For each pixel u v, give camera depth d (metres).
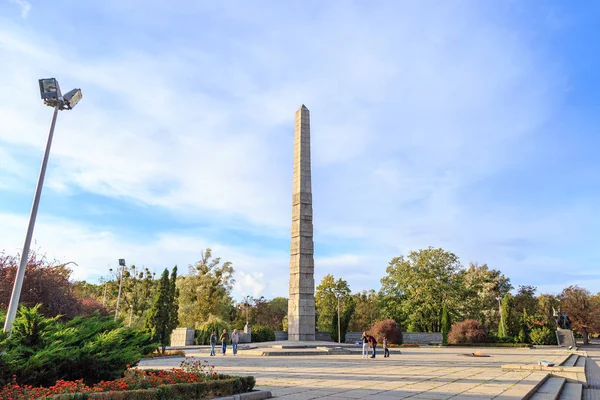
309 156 36.94
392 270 57.59
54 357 9.12
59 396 6.88
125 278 49.22
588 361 26.03
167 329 27.20
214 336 27.08
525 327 48.22
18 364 8.52
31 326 9.52
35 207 12.02
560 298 64.38
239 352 28.39
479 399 9.73
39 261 19.02
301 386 12.01
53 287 18.92
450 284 54.47
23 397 7.00
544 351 35.66
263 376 14.62
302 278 34.38
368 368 17.81
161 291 27.52
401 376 14.66
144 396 7.89
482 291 63.50
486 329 46.78
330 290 63.38
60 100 13.02
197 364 11.20
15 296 10.94
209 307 52.66
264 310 77.12
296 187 36.47
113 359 10.16
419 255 55.38
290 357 25.25
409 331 54.31
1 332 8.45
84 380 9.73
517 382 12.95
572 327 61.28
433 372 16.14
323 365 19.34
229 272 55.69
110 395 7.45
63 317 18.77
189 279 54.03
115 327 12.14
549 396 11.20
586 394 13.22
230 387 9.73
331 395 10.38
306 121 37.56
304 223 35.38
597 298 69.25
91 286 50.41
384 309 58.09
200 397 8.95
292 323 34.16
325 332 51.66
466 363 21.08
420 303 54.56
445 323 47.00
